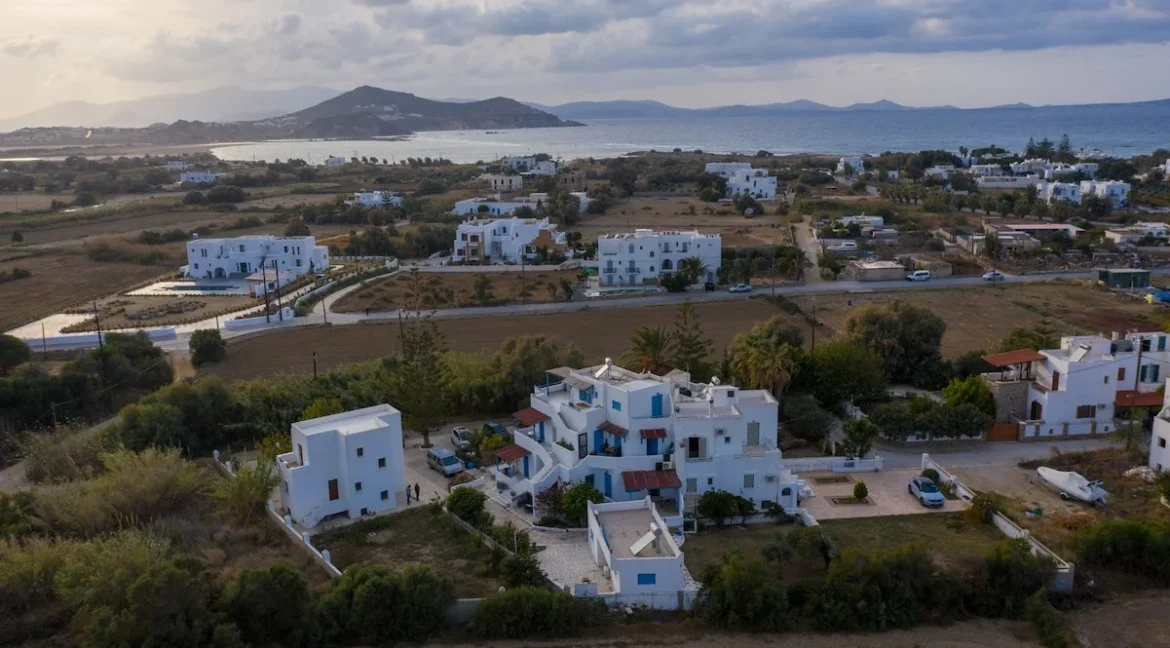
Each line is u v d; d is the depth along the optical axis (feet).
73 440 212.43
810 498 190.60
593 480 190.39
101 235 611.47
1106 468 202.39
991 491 191.52
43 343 333.42
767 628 144.46
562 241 545.03
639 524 165.89
